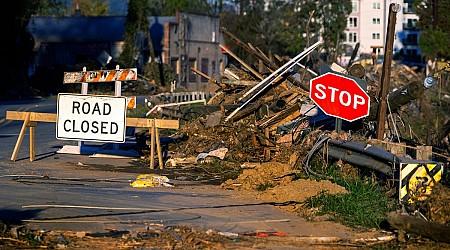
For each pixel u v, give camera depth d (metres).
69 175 18.89
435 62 54.91
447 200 13.10
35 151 24.20
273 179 17.36
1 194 15.81
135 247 11.34
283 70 25.97
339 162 18.17
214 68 94.44
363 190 15.27
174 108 27.92
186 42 88.44
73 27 91.00
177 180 18.56
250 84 28.80
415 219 12.23
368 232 12.85
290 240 12.09
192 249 11.28
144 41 86.06
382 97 18.53
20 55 66.88
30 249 11.19
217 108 27.44
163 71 80.19
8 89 65.62
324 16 80.06
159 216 13.76
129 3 81.06
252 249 11.42
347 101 18.16
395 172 15.55
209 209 14.53
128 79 22.56
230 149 22.09
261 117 24.72
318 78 18.31
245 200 15.62
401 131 24.41
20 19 66.00
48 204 14.70
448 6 57.47
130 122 20.55
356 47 29.08
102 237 11.88
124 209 14.33
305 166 18.06
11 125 35.75
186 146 23.03
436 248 11.84
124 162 21.81
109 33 89.69
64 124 20.31
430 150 16.94
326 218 13.81
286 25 91.12
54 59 89.75
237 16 95.62
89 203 14.93
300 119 22.83
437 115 31.81
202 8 125.88
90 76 23.39
